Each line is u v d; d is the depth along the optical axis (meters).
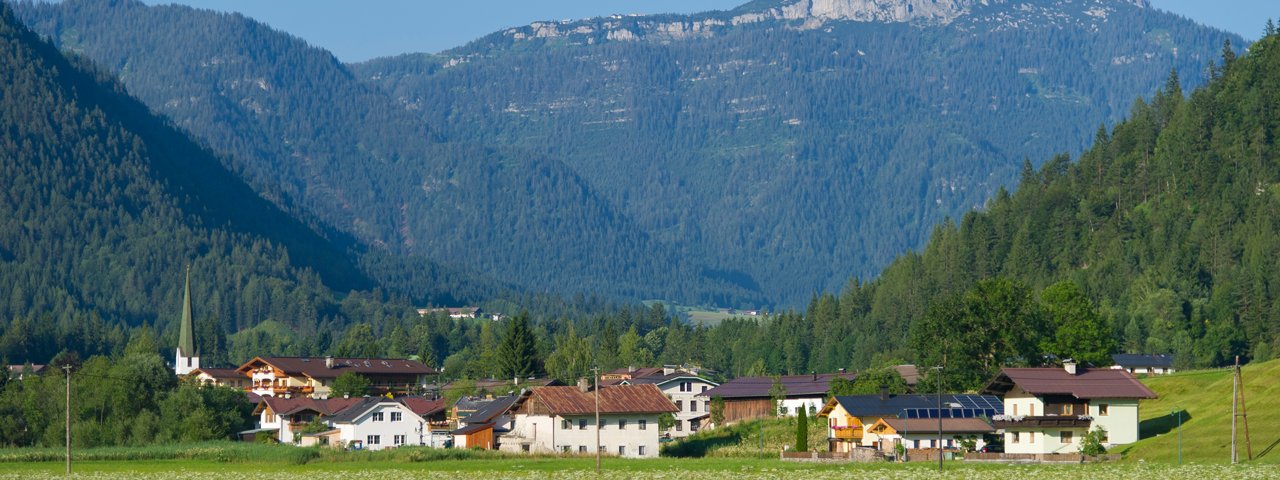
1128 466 179.88
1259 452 192.88
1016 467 185.88
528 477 179.12
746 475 176.50
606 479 173.50
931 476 171.12
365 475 185.75
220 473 194.25
